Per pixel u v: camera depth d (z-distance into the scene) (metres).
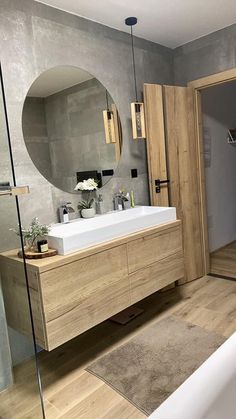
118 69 2.70
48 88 2.21
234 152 4.35
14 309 1.75
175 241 2.52
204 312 2.49
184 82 3.18
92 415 1.57
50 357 2.09
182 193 3.05
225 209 4.20
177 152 3.00
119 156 2.77
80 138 2.44
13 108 2.02
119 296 2.06
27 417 1.54
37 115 2.15
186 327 2.29
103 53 2.57
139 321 2.46
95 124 2.54
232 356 1.21
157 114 2.84
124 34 2.74
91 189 2.45
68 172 2.36
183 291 2.93
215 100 3.84
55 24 2.22
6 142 1.57
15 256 1.71
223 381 1.11
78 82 2.39
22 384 1.62
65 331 1.75
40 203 2.20
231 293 2.80
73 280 1.78
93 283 1.89
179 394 1.03
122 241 2.06
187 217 3.10
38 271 1.62
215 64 2.92
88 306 1.87
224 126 4.06
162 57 3.12
